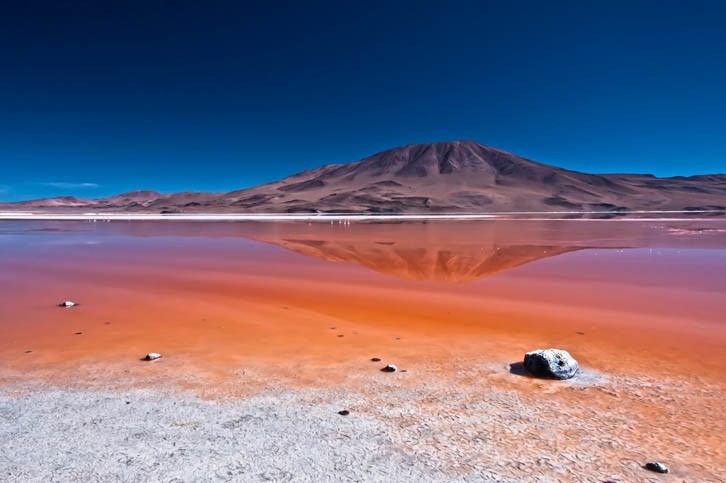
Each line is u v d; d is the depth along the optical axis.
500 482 3.62
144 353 7.30
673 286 13.15
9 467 3.80
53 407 5.11
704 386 5.91
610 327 8.93
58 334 8.41
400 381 6.06
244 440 4.30
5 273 15.83
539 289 12.84
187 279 14.59
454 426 4.67
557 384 5.98
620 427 4.70
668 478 3.71
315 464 3.86
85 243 27.97
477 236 35.12
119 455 4.00
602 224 55.66
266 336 8.32
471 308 10.61
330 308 10.62
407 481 3.61
